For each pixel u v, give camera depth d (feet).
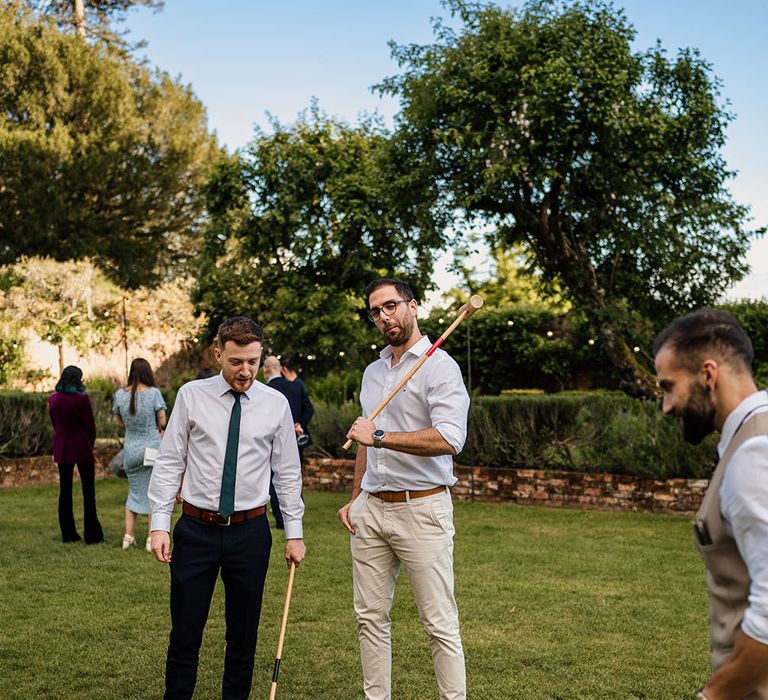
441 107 39.55
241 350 10.87
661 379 6.25
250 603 11.14
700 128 39.42
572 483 30.86
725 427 5.99
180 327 74.43
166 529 11.11
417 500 10.87
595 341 66.28
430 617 10.82
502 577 19.84
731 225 40.29
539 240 42.68
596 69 36.68
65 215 81.10
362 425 10.75
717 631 6.10
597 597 18.01
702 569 20.68
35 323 67.67
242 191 64.13
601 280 43.27
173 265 92.43
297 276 62.95
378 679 11.16
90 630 15.66
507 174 37.83
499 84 38.37
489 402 33.17
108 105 83.92
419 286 62.85
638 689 12.81
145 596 18.12
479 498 32.65
